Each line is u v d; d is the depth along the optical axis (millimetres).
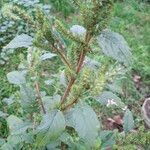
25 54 900
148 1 1241
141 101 896
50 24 332
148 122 805
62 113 341
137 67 976
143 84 953
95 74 328
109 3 302
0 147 450
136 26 1128
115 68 344
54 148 394
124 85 908
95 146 374
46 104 411
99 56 899
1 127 700
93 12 307
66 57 350
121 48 308
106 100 372
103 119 820
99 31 314
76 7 319
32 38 350
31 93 398
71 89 346
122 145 373
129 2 1194
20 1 974
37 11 332
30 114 402
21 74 413
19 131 383
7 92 788
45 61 911
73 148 390
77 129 309
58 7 1094
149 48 1054
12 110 717
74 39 324
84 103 323
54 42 335
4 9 351
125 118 391
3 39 918
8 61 888
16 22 946
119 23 1098
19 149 416
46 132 323
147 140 365
